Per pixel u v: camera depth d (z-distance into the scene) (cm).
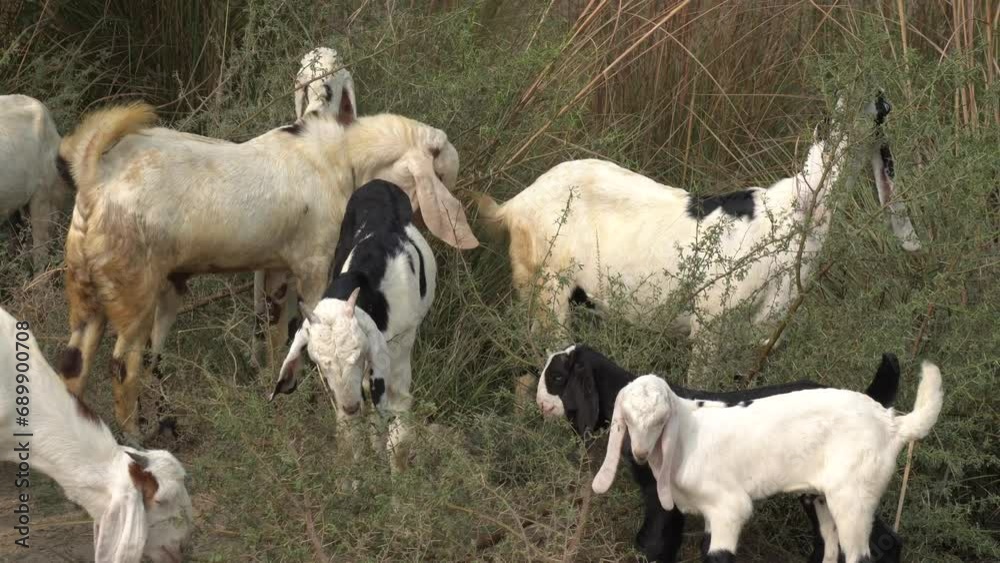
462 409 608
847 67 537
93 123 545
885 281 552
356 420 477
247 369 632
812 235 571
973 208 536
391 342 529
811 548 529
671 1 824
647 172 795
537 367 548
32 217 731
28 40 796
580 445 489
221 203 570
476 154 709
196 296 669
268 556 462
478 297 595
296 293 643
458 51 727
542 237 620
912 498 520
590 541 488
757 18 862
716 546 450
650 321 552
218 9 802
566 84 755
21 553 486
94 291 552
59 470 439
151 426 584
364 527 472
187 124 697
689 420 453
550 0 757
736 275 550
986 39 688
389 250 541
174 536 443
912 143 542
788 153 773
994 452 555
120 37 830
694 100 827
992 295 542
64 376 557
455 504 479
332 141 613
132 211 545
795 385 464
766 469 448
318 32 753
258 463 464
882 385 469
